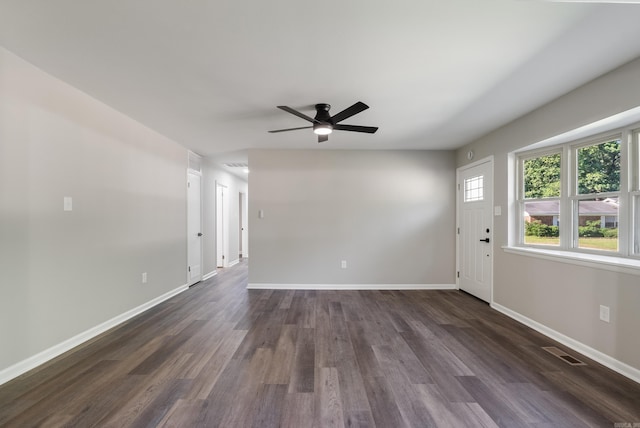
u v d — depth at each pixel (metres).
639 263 2.15
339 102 2.82
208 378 2.08
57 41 1.88
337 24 1.71
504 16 1.63
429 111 3.06
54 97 2.38
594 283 2.36
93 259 2.80
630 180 2.37
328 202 4.73
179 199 4.52
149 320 3.27
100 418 1.66
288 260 4.73
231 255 7.23
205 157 5.46
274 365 2.26
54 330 2.39
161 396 1.87
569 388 1.96
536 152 3.24
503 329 3.01
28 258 2.18
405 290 4.67
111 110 3.03
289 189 4.74
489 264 3.86
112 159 3.05
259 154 4.74
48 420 1.64
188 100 2.80
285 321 3.24
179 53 2.01
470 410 1.74
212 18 1.65
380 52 2.00
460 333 2.90
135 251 3.44
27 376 2.09
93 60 2.11
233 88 2.54
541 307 2.93
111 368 2.21
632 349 2.08
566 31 1.75
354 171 4.75
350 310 3.63
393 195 4.75
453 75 2.31
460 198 4.64
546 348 2.56
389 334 2.88
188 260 4.84
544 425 1.62
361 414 1.71
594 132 2.59
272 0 1.51
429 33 1.79
